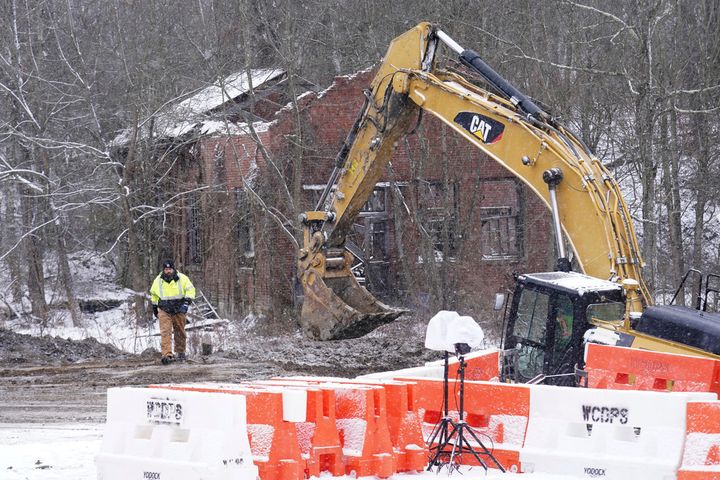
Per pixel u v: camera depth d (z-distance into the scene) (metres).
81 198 89.25
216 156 84.88
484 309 75.88
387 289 81.88
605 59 74.62
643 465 22.75
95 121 83.19
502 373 35.22
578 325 33.62
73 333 79.38
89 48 92.62
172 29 87.69
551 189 36.94
